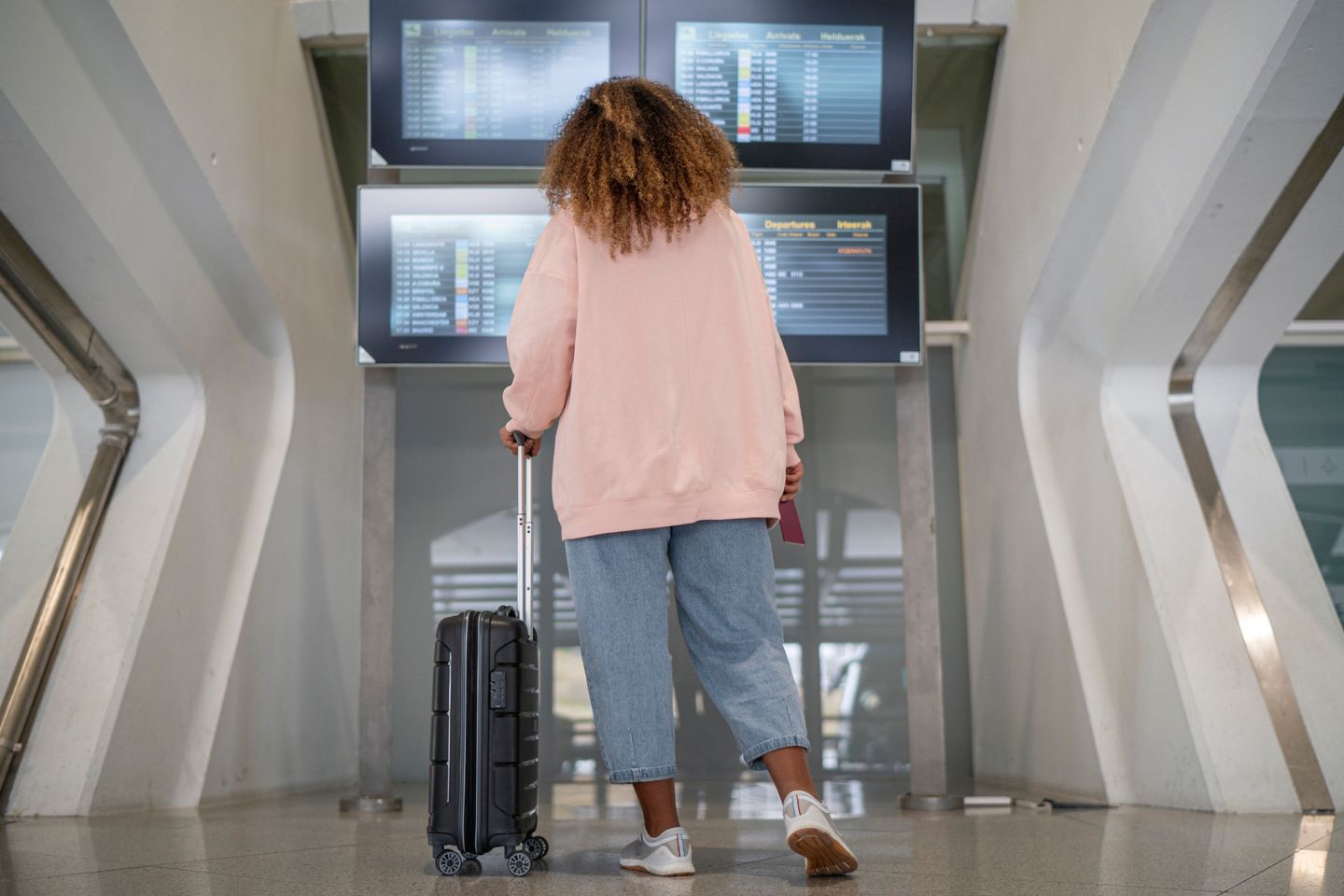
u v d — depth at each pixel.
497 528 5.71
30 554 3.76
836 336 3.93
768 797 4.25
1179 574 3.59
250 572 4.26
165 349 3.88
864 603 5.61
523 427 2.08
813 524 5.68
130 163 3.37
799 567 5.64
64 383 4.01
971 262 5.37
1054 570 4.25
